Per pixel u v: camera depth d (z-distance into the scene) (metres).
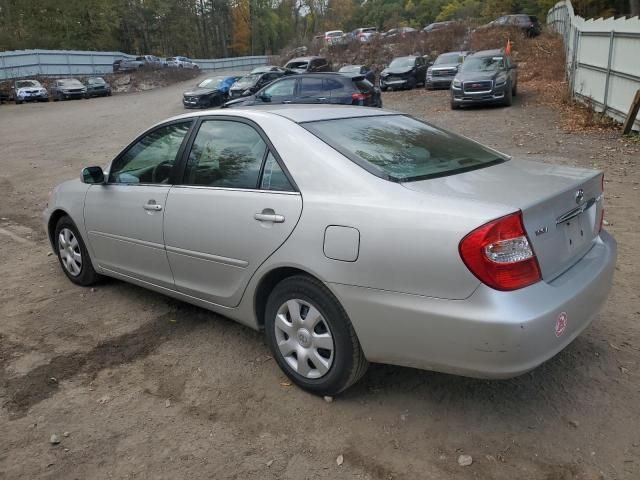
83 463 2.79
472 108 18.22
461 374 2.64
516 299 2.50
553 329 2.58
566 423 2.90
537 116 15.09
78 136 18.58
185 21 80.31
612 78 12.61
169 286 4.06
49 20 58.22
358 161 3.07
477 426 2.91
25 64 43.25
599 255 3.13
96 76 44.22
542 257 2.67
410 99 22.05
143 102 31.92
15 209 8.69
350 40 38.72
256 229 3.26
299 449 2.81
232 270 3.48
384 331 2.78
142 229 4.10
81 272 5.02
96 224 4.58
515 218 2.53
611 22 12.63
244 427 3.01
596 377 3.28
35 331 4.25
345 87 14.46
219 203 3.50
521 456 2.68
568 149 10.58
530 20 33.03
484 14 44.84
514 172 3.19
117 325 4.30
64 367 3.70
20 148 16.42
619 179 8.11
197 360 3.73
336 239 2.87
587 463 2.61
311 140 3.23
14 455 2.86
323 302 2.99
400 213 2.70
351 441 2.85
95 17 61.69
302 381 3.22
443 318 2.57
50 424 3.10
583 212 3.10
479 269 2.48
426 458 2.70
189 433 2.98
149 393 3.37
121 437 2.97
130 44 75.50
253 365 3.63
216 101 26.44
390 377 3.40
